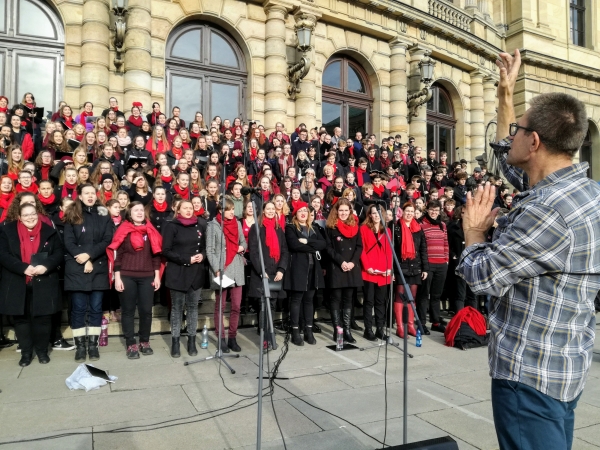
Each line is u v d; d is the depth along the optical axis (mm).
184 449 3242
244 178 7910
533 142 1861
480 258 1779
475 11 17641
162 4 11188
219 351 5297
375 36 14570
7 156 6836
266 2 12250
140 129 9367
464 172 11922
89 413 3842
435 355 5922
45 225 5289
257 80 12375
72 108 10281
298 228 6332
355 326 7387
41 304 5094
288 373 5000
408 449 1939
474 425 3746
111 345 6012
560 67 19391
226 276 5758
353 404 4137
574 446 3441
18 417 3748
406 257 6738
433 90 16812
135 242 5480
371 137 11586
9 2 10227
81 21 10445
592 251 1658
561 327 1690
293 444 3344
